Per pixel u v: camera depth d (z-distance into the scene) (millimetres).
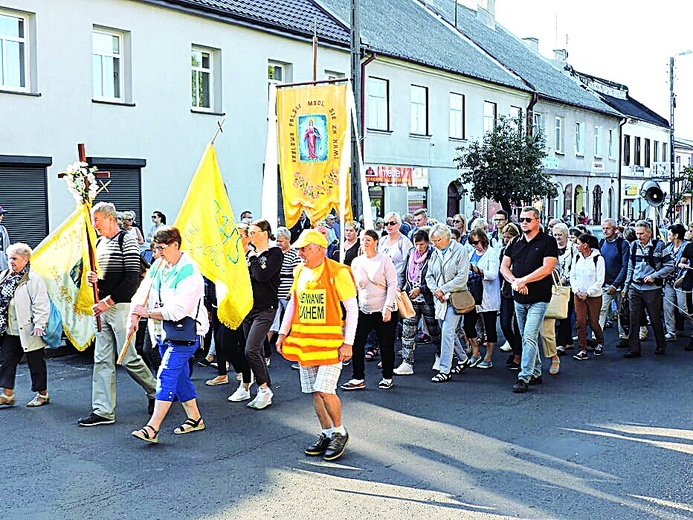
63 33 15719
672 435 7660
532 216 9539
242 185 20219
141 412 8469
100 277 7941
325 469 6633
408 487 6195
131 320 7500
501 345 12844
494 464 6758
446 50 31578
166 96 18016
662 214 41094
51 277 8852
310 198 11328
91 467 6664
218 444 7340
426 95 28328
